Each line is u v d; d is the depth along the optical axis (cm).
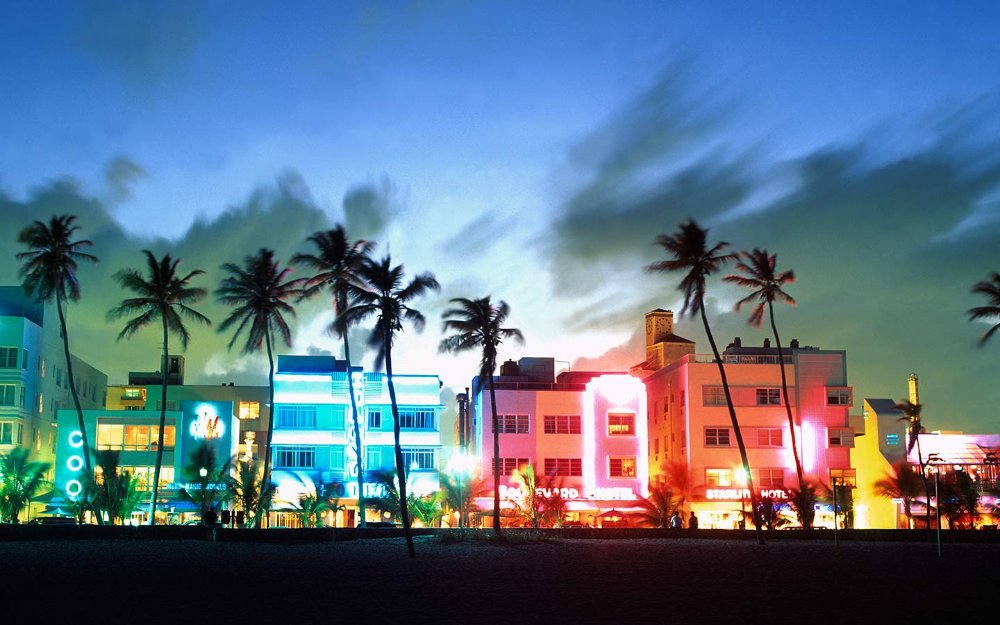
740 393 10994
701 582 4238
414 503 9844
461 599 3588
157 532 7488
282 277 9606
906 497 10056
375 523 9656
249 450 12562
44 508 10262
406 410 11050
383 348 6812
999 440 11681
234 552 6291
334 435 10906
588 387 11444
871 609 3316
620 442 11344
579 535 8238
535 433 11275
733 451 10888
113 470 8881
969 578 4472
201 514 9088
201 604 3419
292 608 3319
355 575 4578
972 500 9319
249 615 3142
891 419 11725
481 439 11275
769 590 3900
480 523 10950
